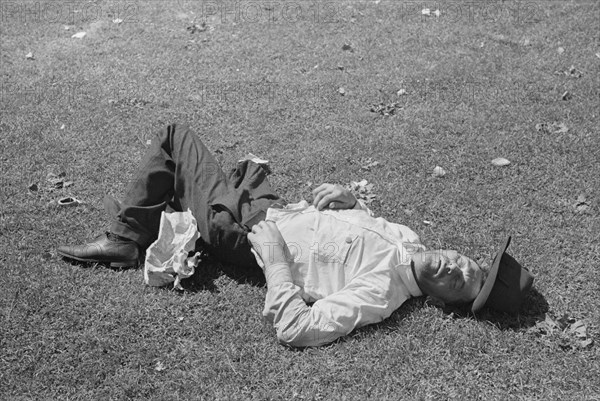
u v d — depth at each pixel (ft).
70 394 12.89
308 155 20.20
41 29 27.35
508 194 18.88
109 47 26.04
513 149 20.68
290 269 14.60
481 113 22.43
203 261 15.92
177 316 14.56
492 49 26.48
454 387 13.50
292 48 26.32
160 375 13.33
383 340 14.20
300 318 13.83
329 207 16.01
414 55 25.99
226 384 13.23
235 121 21.76
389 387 13.35
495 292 14.67
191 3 29.84
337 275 14.65
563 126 21.77
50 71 24.23
